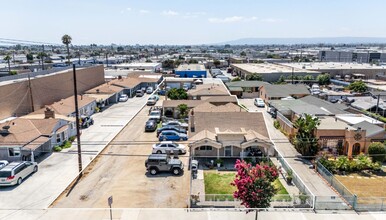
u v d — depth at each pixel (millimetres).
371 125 39688
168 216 23516
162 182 29344
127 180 29672
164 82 84750
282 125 47312
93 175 30656
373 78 105750
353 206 25047
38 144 33062
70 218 23062
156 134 44406
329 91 75375
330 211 24609
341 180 31125
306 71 100188
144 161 34500
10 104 42031
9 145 32344
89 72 70938
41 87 49781
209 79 91750
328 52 192250
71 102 52188
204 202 25062
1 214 23391
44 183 28594
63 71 61344
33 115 43250
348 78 102938
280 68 110125
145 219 23078
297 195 25578
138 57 198250
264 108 63219
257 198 21156
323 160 33438
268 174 21859
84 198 26078
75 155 35906
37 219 22844
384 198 25719
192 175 31109
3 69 86812
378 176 32156
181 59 180250
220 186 28688
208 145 34656
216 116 39312
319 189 28594
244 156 35312
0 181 27328
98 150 37469
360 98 63844
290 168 30766
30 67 97812
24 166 29406
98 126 48344
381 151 34094
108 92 66062
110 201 21797
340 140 37719
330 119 42781
